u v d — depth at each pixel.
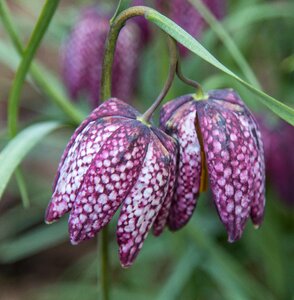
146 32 0.44
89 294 0.53
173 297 0.44
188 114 0.28
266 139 0.44
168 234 0.46
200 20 0.43
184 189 0.28
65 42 0.44
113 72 0.43
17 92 0.33
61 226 0.53
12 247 0.54
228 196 0.27
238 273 0.46
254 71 0.59
